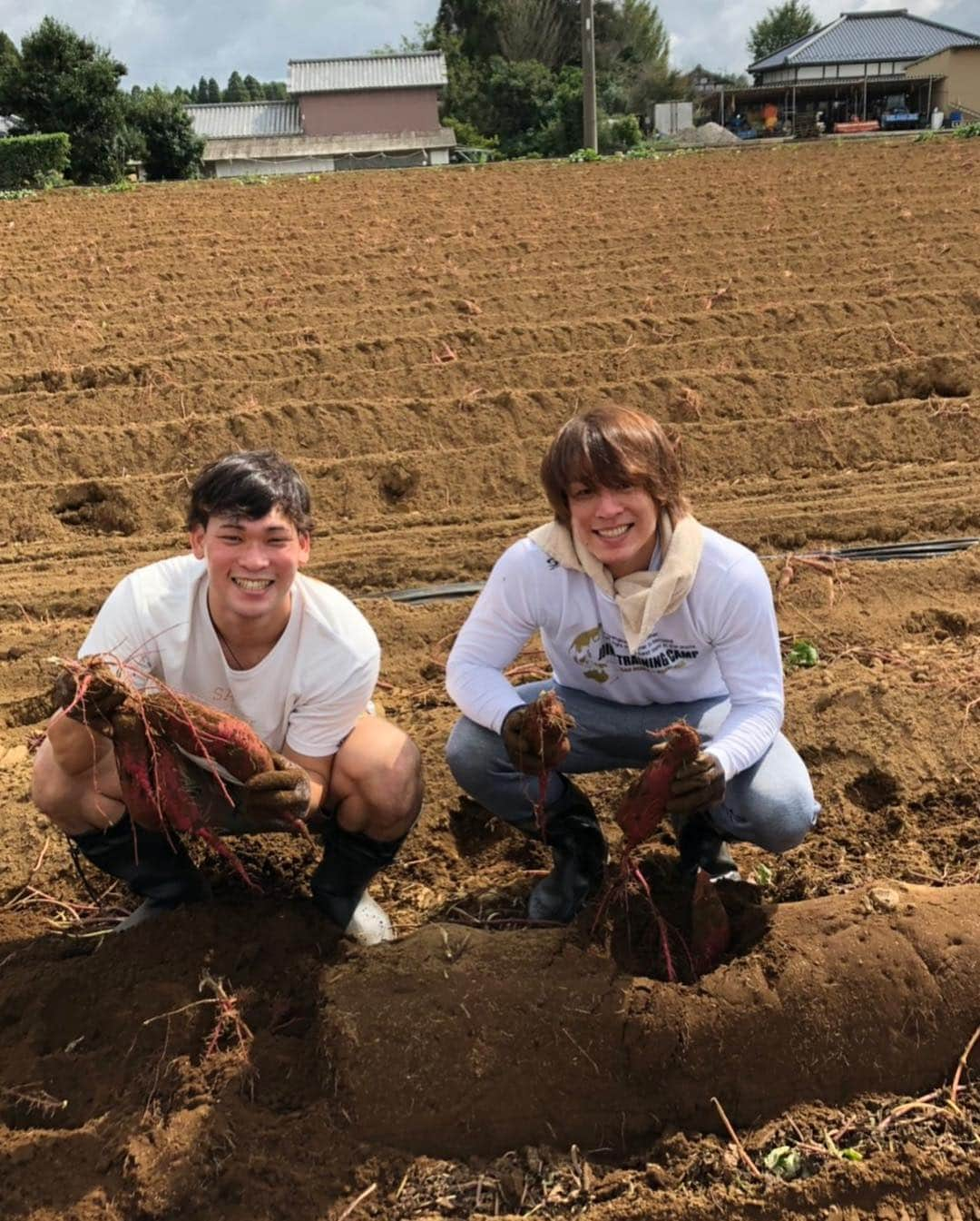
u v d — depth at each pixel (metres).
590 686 2.84
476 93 46.47
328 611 2.50
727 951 2.48
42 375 7.55
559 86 41.03
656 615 2.46
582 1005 2.34
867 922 2.46
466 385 7.43
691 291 9.05
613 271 9.71
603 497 2.36
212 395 7.30
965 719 3.56
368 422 6.82
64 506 6.22
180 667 2.49
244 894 2.94
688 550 2.45
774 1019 2.32
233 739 2.26
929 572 4.85
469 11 51.00
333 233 11.84
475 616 2.75
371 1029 2.31
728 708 2.80
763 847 2.75
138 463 6.57
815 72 46.91
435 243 11.08
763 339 7.73
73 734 2.42
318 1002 2.46
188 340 8.23
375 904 2.86
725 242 10.55
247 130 47.56
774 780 2.59
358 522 6.04
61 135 21.09
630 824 2.38
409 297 9.27
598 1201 2.17
